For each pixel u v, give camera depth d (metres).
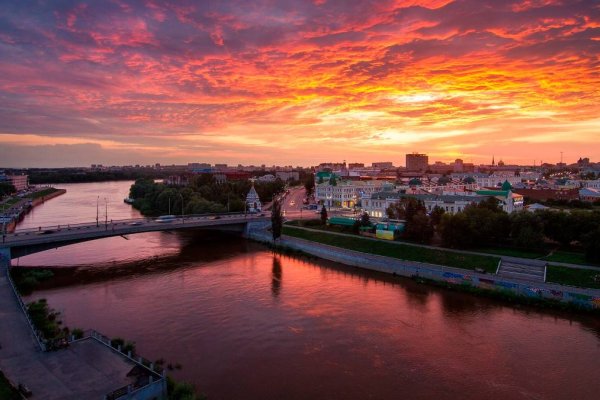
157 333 74.12
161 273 115.62
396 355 67.19
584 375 61.28
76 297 93.69
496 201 151.75
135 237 177.75
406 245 127.50
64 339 59.44
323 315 83.94
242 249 152.00
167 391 52.25
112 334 73.25
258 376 60.19
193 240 171.25
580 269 96.75
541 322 80.44
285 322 80.06
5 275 95.50
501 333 75.56
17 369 52.09
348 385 58.22
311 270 120.69
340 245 140.75
